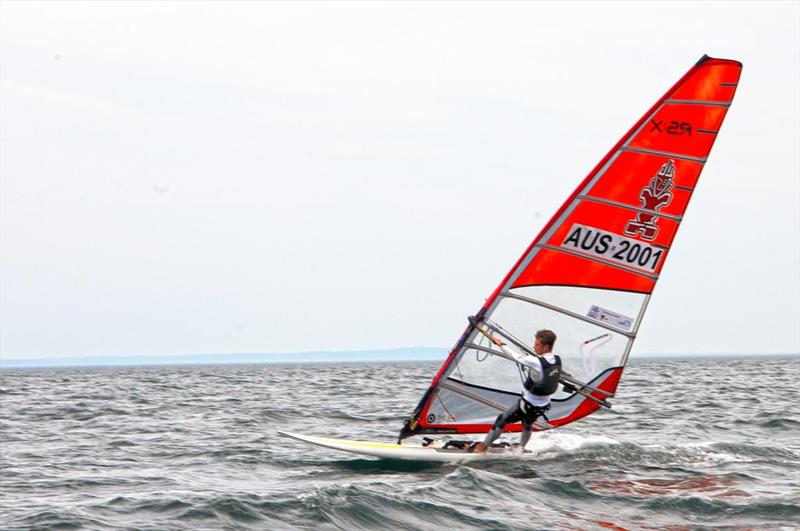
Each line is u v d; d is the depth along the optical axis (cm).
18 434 6981
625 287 4712
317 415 8481
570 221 4722
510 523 3356
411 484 4062
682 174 4606
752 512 3553
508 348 4591
